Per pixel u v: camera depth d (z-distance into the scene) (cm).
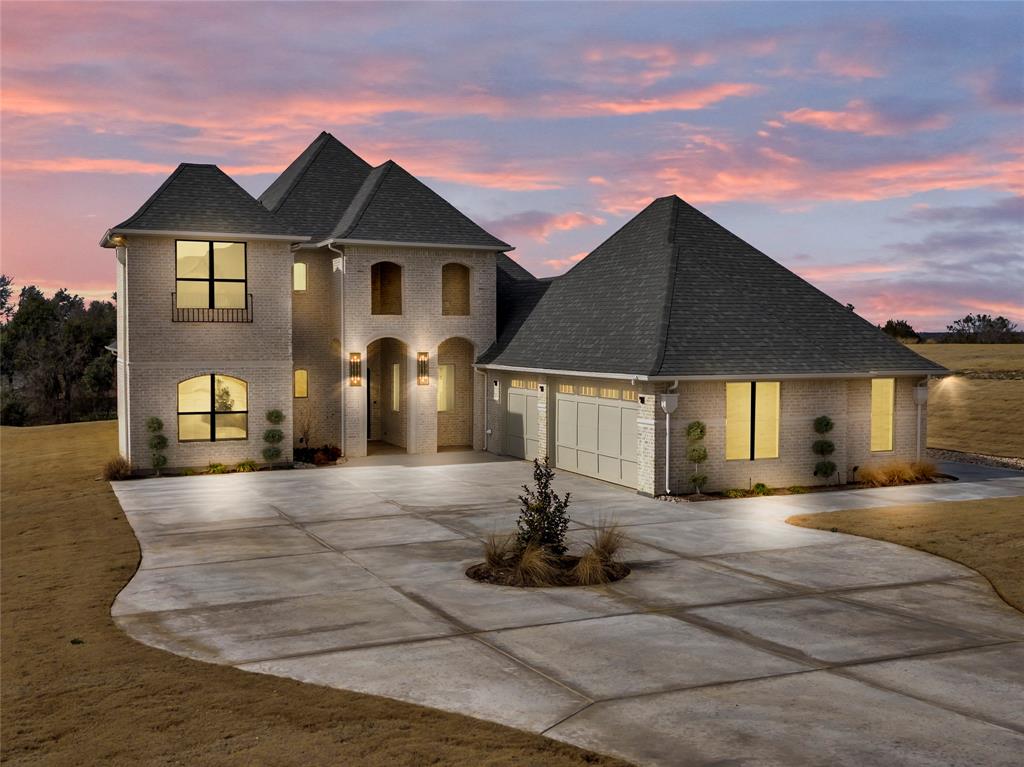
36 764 768
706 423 2259
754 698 934
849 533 1781
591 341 2578
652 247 2691
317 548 1666
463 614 1245
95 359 6419
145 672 1003
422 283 3081
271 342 2773
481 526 1862
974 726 862
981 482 2469
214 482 2492
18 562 1582
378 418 3519
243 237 2691
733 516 1970
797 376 2292
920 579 1437
